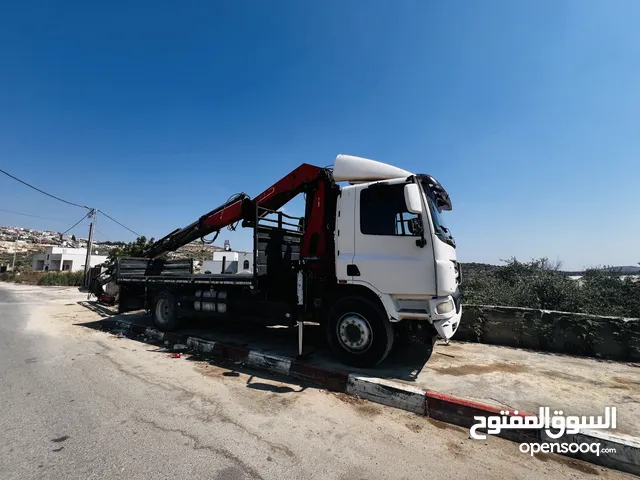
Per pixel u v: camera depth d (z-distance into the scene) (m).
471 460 2.92
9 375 4.93
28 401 3.98
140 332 8.11
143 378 4.85
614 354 5.59
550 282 7.86
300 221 7.56
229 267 24.09
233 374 5.09
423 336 4.68
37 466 2.68
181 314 7.36
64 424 3.40
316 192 5.79
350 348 5.04
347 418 3.67
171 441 3.10
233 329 7.89
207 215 7.96
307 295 5.54
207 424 3.45
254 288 5.95
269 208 6.74
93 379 4.77
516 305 7.76
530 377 4.64
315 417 3.68
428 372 4.83
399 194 4.87
